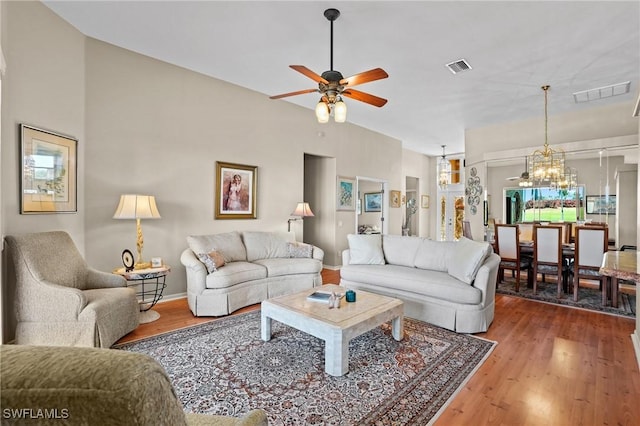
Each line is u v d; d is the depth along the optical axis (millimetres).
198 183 4336
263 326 2840
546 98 4734
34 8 2752
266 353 2596
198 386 2121
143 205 3391
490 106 5141
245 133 4855
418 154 9398
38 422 448
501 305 3988
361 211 7520
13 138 2596
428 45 3309
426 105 5137
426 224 9852
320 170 6523
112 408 436
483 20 2861
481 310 3055
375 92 4590
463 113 5539
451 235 9680
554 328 3225
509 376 2293
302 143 5691
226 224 4668
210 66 4020
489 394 2072
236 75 4289
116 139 3609
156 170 3941
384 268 3875
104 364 475
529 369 2395
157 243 3982
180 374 2270
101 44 3469
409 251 4102
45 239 2672
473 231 6484
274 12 2818
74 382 443
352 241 4328
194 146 4281
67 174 3127
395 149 7793
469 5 2656
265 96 5113
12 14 2566
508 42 3225
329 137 6152
